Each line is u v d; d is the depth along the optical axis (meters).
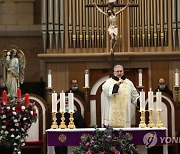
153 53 15.80
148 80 15.98
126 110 11.17
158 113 10.77
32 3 17.14
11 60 14.56
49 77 12.70
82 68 16.02
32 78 17.11
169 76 16.00
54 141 10.41
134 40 16.00
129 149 8.67
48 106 12.29
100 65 15.98
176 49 15.96
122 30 15.92
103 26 15.96
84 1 15.99
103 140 8.49
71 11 15.99
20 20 17.11
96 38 15.99
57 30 15.95
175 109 12.28
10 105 9.45
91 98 12.32
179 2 15.84
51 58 15.89
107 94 11.02
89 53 15.87
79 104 12.31
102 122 11.45
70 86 16.00
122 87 11.18
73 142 10.38
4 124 9.41
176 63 16.02
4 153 6.31
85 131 10.34
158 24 15.96
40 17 17.23
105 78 12.30
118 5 12.03
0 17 17.05
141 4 15.97
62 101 10.68
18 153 9.48
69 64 16.03
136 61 15.96
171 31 15.92
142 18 15.96
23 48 17.20
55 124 10.66
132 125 12.04
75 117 11.88
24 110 9.54
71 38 15.99
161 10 15.96
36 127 12.21
